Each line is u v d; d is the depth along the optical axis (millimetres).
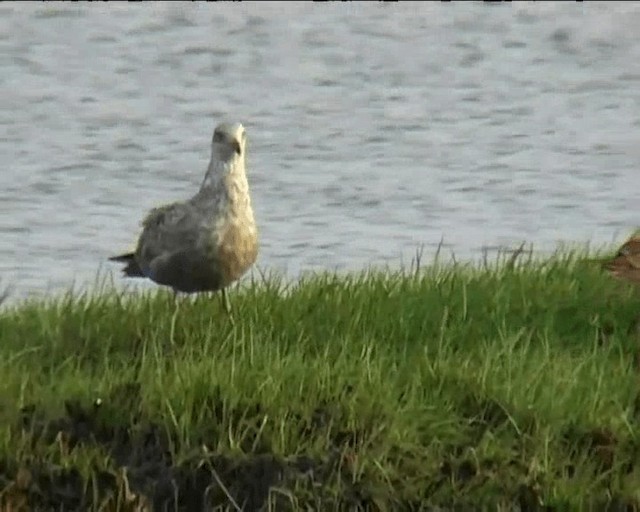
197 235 14094
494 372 13484
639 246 14117
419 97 38656
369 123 35625
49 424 12750
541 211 26812
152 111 36719
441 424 12820
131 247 24188
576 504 12352
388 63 42312
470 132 34625
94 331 14336
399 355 13922
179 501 12383
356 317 14516
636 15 47812
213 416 12789
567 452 12812
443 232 25094
